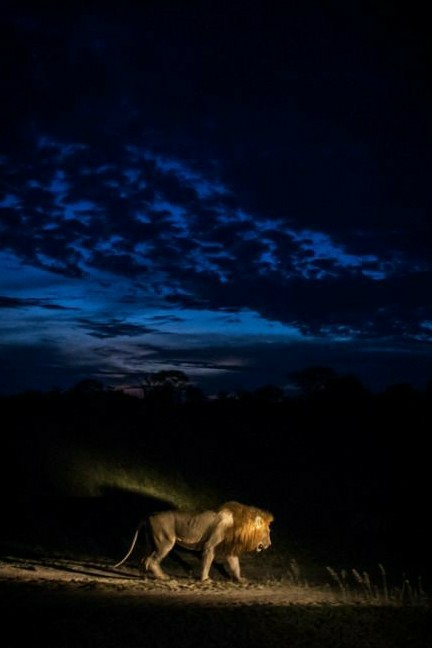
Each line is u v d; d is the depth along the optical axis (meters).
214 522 14.73
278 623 9.60
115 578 14.41
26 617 9.44
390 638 9.21
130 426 29.92
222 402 36.94
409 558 19.83
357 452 30.72
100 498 23.44
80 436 27.80
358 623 9.74
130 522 21.34
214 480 26.78
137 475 25.73
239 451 29.61
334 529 22.89
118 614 9.79
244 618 9.76
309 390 48.34
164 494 24.78
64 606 10.32
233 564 15.11
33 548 17.81
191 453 28.56
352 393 41.88
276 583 15.51
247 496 25.75
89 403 31.91
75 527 20.34
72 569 15.27
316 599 12.55
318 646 8.79
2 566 14.83
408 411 36.34
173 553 17.83
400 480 28.11
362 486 27.44
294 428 32.69
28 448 25.73
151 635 8.89
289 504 25.25
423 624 9.80
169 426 30.62
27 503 21.92
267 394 47.09
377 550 20.61
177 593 12.52
